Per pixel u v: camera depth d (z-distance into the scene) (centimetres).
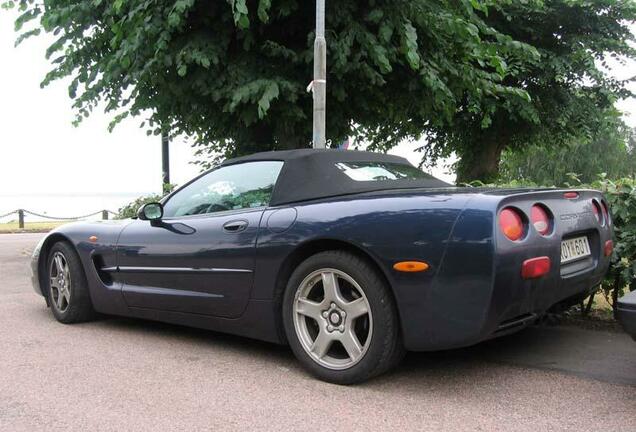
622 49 1470
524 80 1486
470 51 852
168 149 1388
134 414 302
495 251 292
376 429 279
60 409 310
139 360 397
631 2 1398
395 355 328
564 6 1393
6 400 323
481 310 294
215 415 299
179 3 637
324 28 687
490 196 309
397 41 793
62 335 469
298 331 354
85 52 851
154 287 441
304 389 335
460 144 1681
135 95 820
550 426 280
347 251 336
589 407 303
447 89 797
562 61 1400
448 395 322
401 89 870
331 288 339
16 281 777
